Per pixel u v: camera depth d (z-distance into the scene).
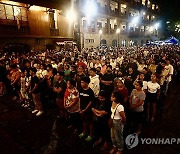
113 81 6.18
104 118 4.46
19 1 13.83
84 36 25.73
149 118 6.22
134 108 5.00
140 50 19.44
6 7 14.91
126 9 36.34
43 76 7.25
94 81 5.92
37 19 17.50
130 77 6.70
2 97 8.70
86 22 26.12
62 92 5.95
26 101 7.73
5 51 14.92
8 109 7.24
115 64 10.06
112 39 32.38
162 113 6.68
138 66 8.62
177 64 11.56
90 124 4.91
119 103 4.00
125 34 36.22
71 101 5.13
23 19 16.31
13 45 15.56
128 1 36.19
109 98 4.49
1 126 5.91
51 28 19.06
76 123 5.57
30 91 6.75
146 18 45.88
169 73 8.02
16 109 7.23
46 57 11.55
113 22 33.19
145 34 45.94
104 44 30.55
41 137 5.22
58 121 6.12
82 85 4.71
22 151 4.64
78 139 5.02
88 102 4.71
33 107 7.33
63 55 13.95
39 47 17.81
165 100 8.09
